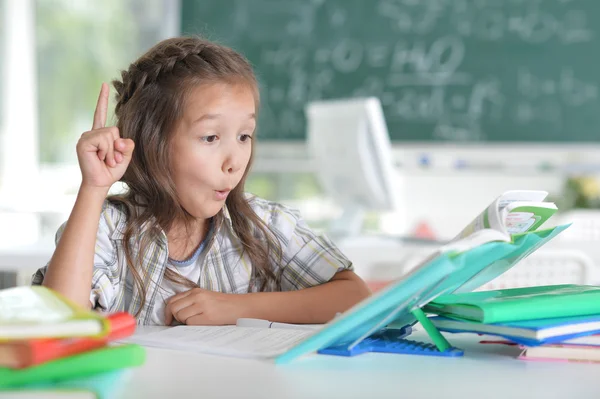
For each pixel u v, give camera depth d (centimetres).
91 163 101
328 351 78
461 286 86
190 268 122
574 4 370
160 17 409
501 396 62
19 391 56
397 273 263
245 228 125
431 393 62
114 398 59
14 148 416
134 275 115
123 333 70
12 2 413
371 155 248
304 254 129
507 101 375
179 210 116
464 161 376
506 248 77
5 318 60
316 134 271
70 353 63
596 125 370
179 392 61
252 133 118
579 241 229
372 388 64
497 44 374
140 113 113
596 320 79
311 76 385
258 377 67
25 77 416
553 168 371
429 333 80
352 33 382
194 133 109
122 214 118
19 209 359
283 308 115
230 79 111
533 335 75
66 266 99
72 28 416
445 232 383
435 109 379
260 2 386
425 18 378
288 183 394
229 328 94
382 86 382
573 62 371
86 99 419
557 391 64
